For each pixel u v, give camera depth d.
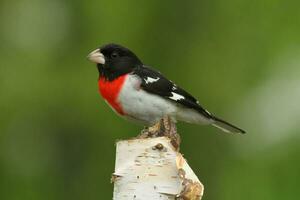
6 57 15.20
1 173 14.41
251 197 13.73
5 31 15.66
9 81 14.73
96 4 15.38
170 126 7.45
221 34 15.12
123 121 14.32
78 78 14.70
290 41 15.23
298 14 15.30
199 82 14.63
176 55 14.95
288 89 14.49
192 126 14.10
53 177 14.54
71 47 15.33
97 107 14.46
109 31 15.11
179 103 8.86
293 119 14.00
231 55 15.01
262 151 13.95
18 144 14.61
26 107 14.60
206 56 14.90
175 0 15.12
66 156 14.62
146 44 15.01
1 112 14.57
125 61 8.77
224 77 14.71
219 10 15.24
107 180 14.48
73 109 14.56
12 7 15.77
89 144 14.56
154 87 8.65
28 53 15.23
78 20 15.48
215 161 14.13
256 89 14.72
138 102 8.66
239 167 13.99
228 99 14.51
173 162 6.63
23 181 14.43
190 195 6.55
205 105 14.48
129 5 15.20
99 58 8.79
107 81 8.75
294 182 13.43
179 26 15.09
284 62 15.05
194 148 14.11
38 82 14.69
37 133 14.62
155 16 15.09
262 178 13.73
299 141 13.67
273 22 15.33
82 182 14.52
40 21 15.66
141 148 6.70
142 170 6.66
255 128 14.20
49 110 14.60
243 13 15.35
